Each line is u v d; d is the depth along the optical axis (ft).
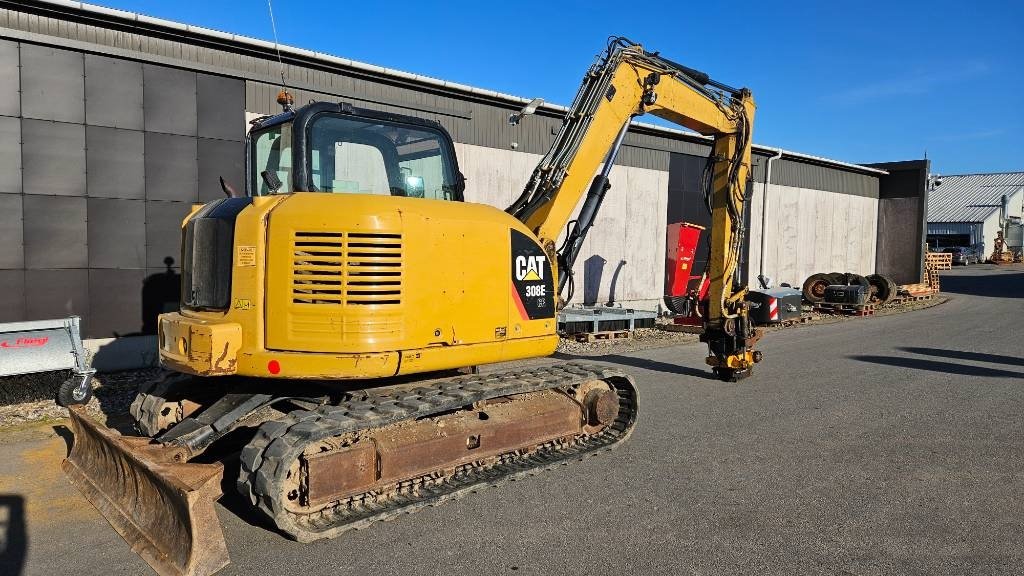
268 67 31.45
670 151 51.26
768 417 22.75
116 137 28.19
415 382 16.88
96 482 14.80
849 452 18.95
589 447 18.42
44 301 27.04
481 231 15.78
